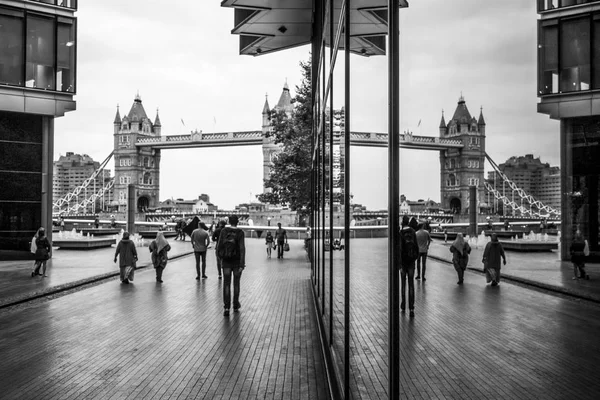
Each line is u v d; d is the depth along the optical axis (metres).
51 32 25.16
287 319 10.43
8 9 24.22
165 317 10.63
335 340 5.64
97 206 174.62
